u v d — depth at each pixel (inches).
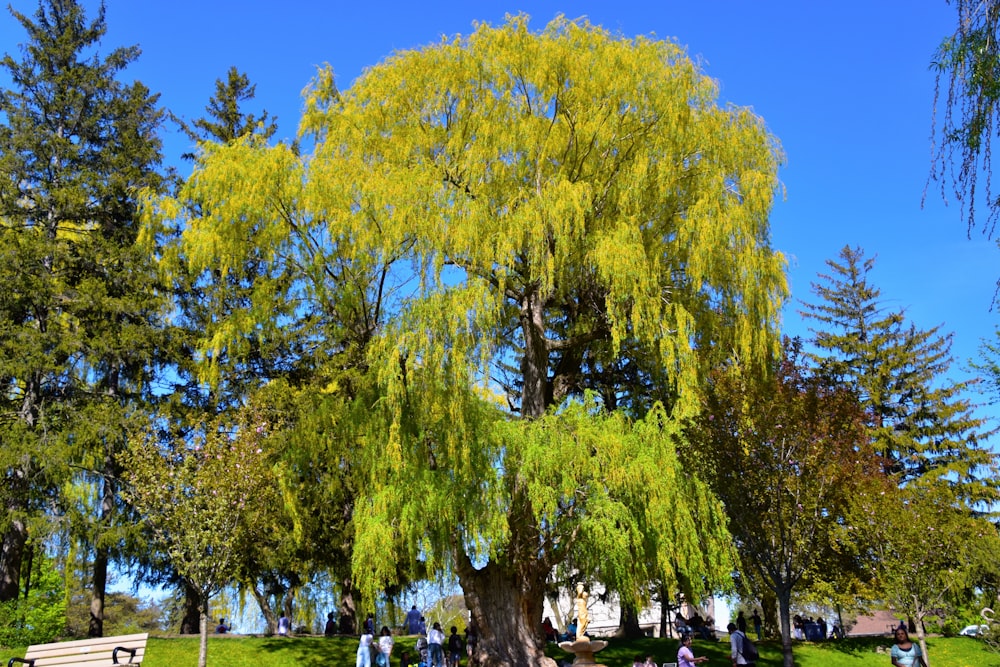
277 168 663.1
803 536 562.6
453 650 823.7
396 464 590.9
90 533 808.3
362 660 706.2
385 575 611.5
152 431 751.7
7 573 809.5
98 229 934.4
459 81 739.4
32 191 922.7
